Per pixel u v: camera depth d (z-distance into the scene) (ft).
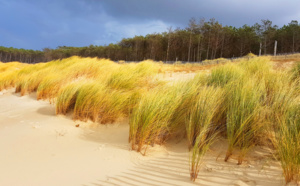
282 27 187.32
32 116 13.41
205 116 8.10
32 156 7.78
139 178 6.26
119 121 12.07
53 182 6.03
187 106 10.01
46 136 9.90
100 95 12.53
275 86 10.52
